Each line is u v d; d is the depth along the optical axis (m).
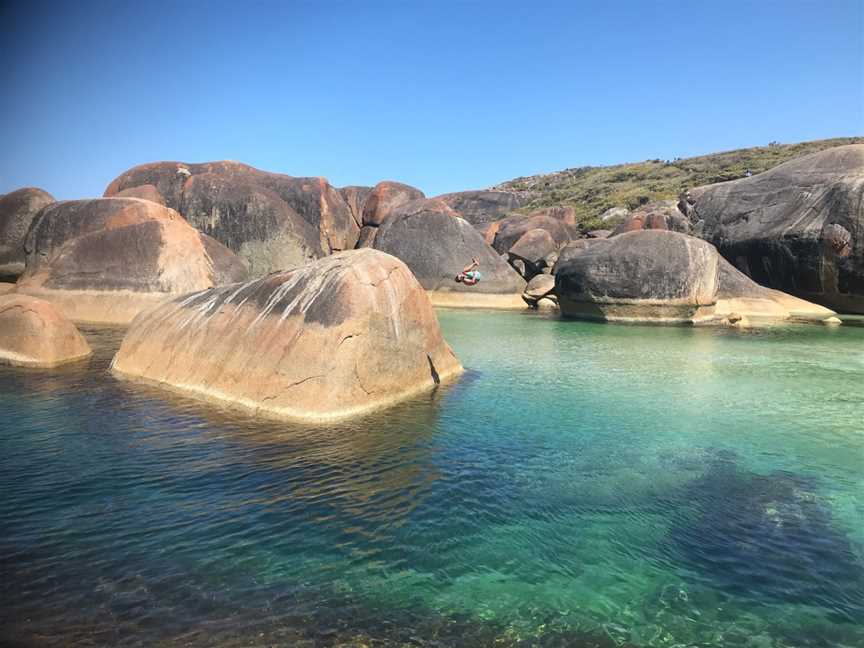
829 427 9.30
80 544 5.13
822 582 4.92
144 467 6.87
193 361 10.52
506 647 4.02
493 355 15.58
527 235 36.88
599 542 5.51
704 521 5.98
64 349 12.59
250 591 4.52
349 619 4.25
